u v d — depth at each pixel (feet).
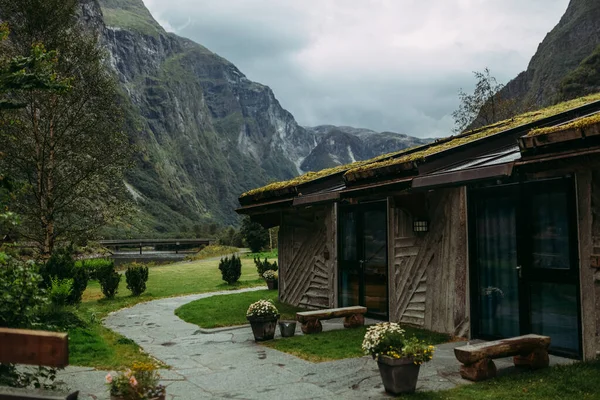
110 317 41.24
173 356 26.02
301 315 30.94
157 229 546.26
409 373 18.34
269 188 45.44
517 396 17.37
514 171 23.54
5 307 17.28
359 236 37.93
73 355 24.86
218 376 21.68
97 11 636.07
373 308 36.45
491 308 27.48
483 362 19.83
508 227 26.63
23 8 66.44
